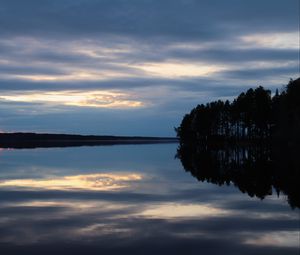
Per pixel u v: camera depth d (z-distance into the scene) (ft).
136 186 121.29
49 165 204.54
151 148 483.51
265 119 393.70
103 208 85.30
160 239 59.72
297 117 314.14
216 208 84.23
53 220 73.20
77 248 55.26
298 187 113.39
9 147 526.98
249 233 63.00
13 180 139.03
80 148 473.26
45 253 53.06
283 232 63.57
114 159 255.29
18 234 62.85
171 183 128.26
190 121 570.05
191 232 63.82
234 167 183.32
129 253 53.01
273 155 266.16
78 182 132.26
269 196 99.04
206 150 388.98
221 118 505.25
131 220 73.00
